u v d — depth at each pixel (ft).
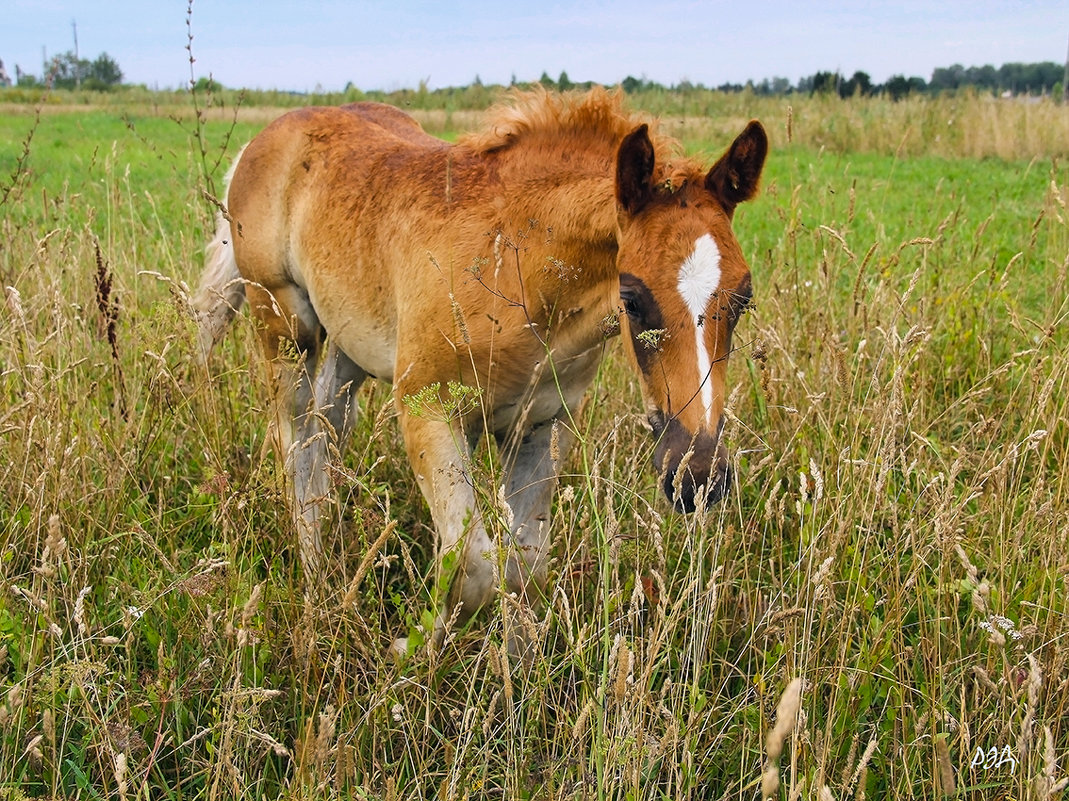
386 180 10.57
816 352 12.35
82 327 13.55
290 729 8.21
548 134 9.37
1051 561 8.45
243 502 9.17
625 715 6.59
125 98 93.15
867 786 7.24
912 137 43.83
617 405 12.66
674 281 7.63
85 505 9.98
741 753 7.57
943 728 7.28
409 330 9.75
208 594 8.55
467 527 8.78
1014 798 6.77
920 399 11.20
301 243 11.78
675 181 7.95
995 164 39.52
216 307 13.07
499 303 9.16
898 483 10.64
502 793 7.38
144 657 9.04
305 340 12.75
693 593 7.64
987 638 8.05
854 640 8.57
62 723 7.80
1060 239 18.39
